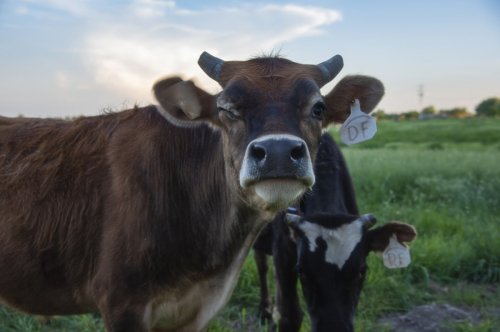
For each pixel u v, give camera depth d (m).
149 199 3.51
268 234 5.38
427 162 13.29
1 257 3.71
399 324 5.59
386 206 8.94
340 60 3.67
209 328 5.20
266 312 5.74
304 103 3.08
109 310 3.51
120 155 3.65
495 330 5.42
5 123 4.11
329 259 4.16
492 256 6.86
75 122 3.98
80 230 3.61
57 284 3.75
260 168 2.70
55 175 3.71
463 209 9.27
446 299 6.14
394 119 58.94
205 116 3.45
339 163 5.35
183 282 3.58
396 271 6.46
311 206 4.85
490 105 67.56
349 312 4.15
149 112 3.79
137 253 3.44
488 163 13.18
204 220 3.55
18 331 5.09
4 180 3.77
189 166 3.57
